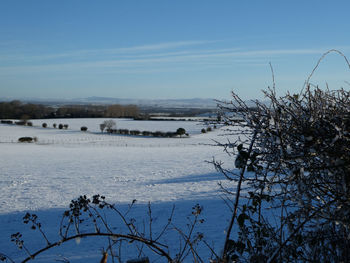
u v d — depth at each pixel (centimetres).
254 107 268
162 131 9950
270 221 616
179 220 1195
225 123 272
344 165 226
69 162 3897
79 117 16200
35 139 7875
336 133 235
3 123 12500
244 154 263
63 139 8425
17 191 2172
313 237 255
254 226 277
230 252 273
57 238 1038
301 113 257
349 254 243
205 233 957
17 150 5703
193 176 2619
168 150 5494
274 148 255
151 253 812
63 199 1848
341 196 238
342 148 234
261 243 272
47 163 3825
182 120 13750
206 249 780
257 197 271
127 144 7156
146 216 1291
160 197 1781
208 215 1230
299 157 237
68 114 16300
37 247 962
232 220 271
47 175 2895
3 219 1398
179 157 4269
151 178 2606
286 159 239
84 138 8638
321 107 253
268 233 270
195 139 8000
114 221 1210
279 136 241
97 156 4594
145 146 6625
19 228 1227
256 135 266
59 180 2612
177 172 2912
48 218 1382
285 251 258
